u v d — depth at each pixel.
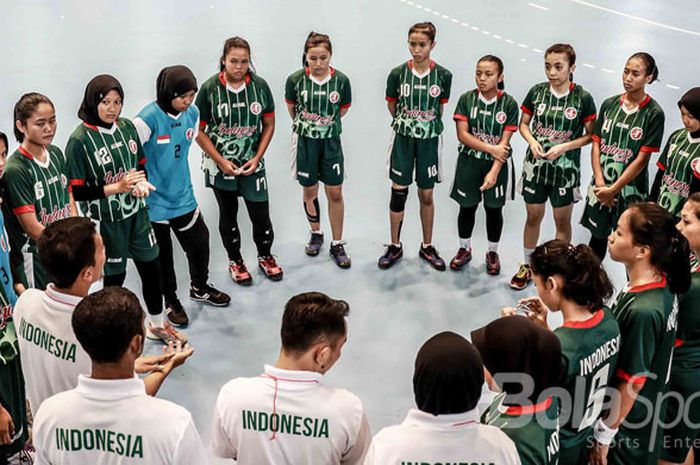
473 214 5.06
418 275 5.17
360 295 4.95
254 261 5.34
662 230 2.66
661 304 2.65
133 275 5.20
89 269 2.57
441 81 4.83
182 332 4.60
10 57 8.48
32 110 3.52
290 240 5.60
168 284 4.59
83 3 10.61
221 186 4.77
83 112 3.88
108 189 3.90
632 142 4.39
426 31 4.67
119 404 2.10
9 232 3.64
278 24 9.77
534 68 8.24
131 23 9.75
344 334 2.33
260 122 4.75
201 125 4.68
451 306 4.84
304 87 4.87
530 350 2.16
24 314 2.61
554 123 4.66
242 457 2.32
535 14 10.09
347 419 2.28
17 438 3.29
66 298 2.56
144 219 4.17
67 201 3.91
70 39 9.12
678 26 9.44
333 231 5.26
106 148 3.91
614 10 10.16
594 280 2.49
